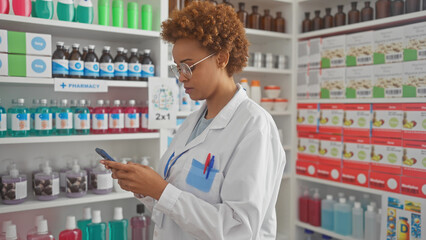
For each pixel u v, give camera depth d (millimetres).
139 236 2096
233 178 958
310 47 2523
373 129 2166
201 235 935
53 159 2080
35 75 1702
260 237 1066
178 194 938
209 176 1021
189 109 2230
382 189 2117
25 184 1759
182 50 1001
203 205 937
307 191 2625
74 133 1907
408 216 1984
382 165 2119
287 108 2713
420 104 1936
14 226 1723
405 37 1996
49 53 1739
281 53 2748
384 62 2098
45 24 1733
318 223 2523
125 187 1000
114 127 1969
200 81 1018
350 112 2279
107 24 1960
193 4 1029
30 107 1992
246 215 917
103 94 2223
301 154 2609
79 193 1875
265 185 988
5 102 1917
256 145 964
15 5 1694
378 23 2156
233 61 1066
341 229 2352
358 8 2531
